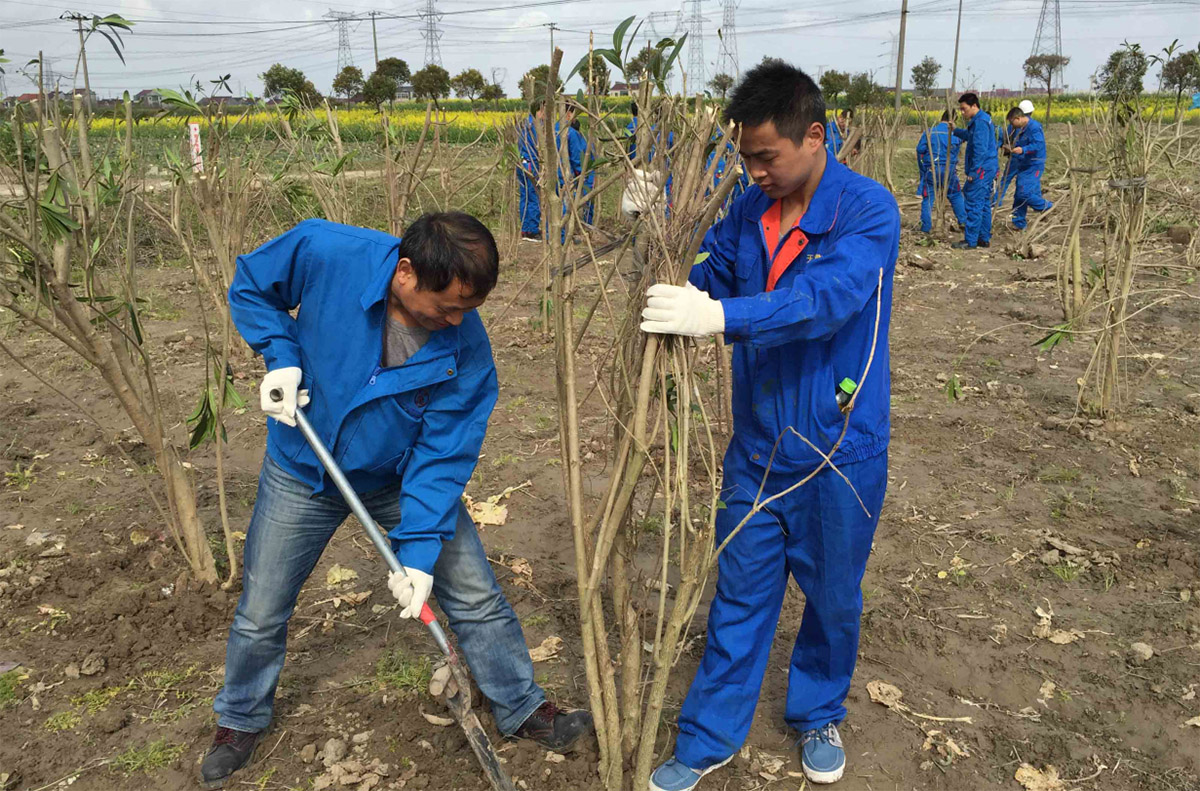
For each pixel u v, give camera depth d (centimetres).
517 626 259
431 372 217
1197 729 279
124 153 318
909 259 951
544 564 376
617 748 233
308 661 309
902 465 464
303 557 245
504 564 375
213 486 438
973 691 299
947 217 1252
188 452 480
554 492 439
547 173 197
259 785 253
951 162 1105
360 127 1449
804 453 221
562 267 201
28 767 258
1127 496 427
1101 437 489
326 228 221
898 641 324
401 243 202
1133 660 310
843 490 221
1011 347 658
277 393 221
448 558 244
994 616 337
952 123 1064
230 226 580
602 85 212
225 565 360
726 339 197
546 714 266
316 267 217
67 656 306
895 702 290
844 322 199
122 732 273
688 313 188
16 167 291
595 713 228
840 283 193
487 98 1625
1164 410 529
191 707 284
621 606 240
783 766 265
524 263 928
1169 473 449
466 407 228
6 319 683
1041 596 349
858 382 217
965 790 257
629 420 213
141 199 372
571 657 313
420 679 296
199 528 337
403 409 221
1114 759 268
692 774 244
